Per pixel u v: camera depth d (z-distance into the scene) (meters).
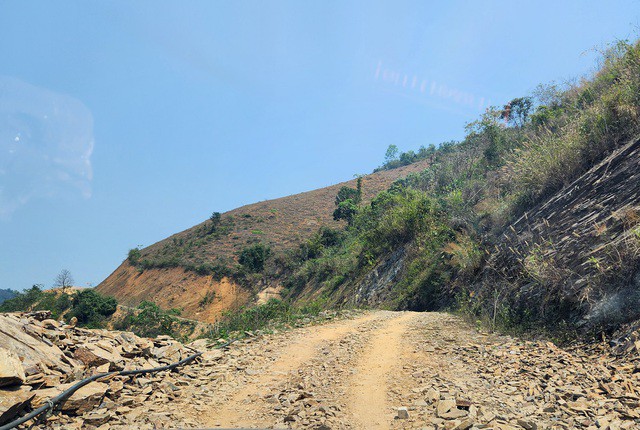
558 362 6.21
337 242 56.50
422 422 4.30
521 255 11.04
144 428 4.30
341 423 4.47
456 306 14.12
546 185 12.66
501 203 15.76
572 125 13.05
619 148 10.27
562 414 4.23
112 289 72.38
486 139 28.27
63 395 4.59
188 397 5.60
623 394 4.50
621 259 7.13
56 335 6.20
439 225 21.69
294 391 5.74
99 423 4.44
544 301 8.76
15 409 4.05
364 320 12.59
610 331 6.59
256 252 59.69
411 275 20.38
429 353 7.77
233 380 6.48
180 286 59.00
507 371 6.11
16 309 45.53
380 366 6.98
